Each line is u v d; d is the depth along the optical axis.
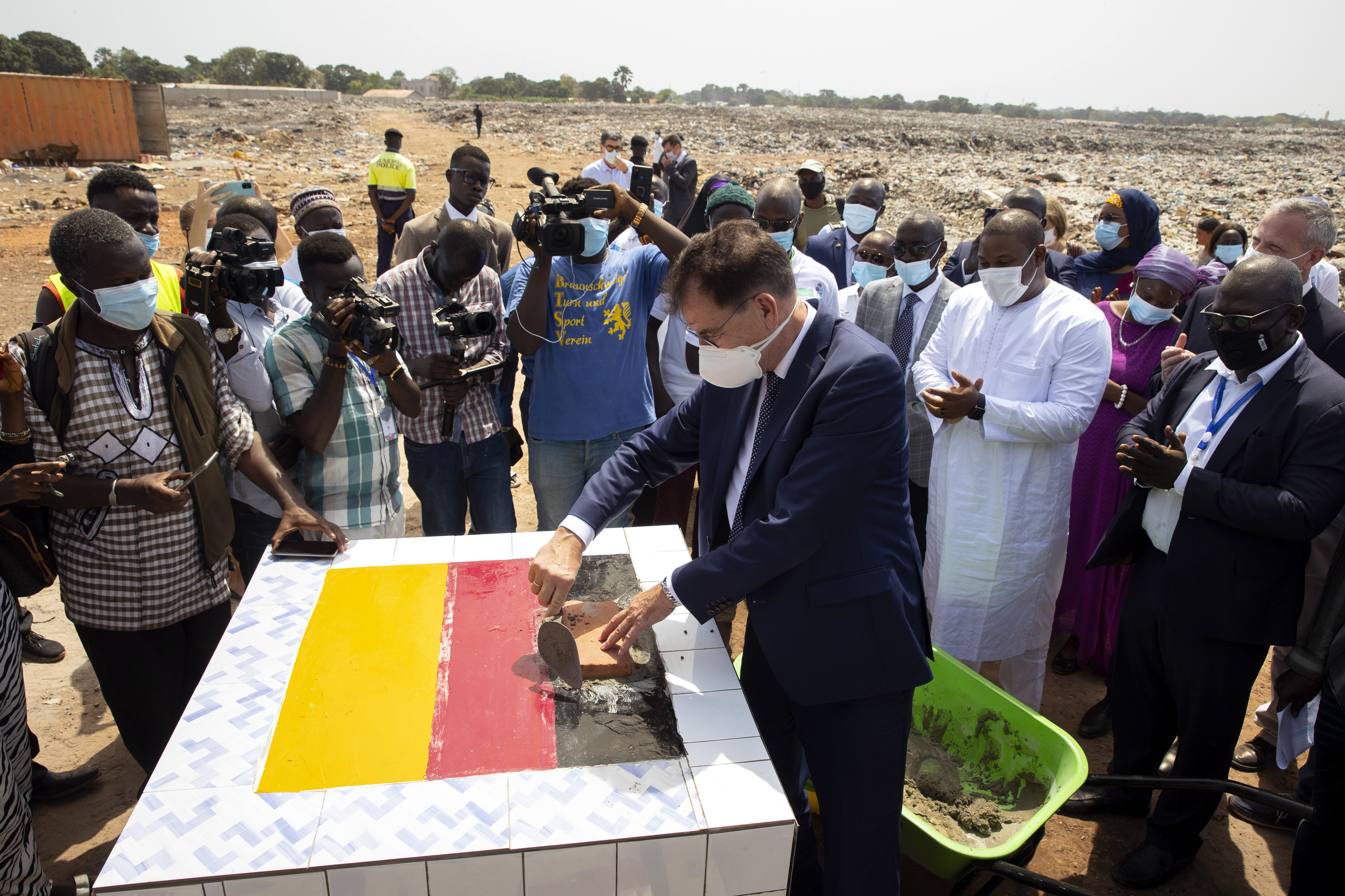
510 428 4.01
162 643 2.52
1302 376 2.30
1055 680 3.70
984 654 3.12
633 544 2.45
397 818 1.46
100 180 3.19
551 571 1.98
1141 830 2.86
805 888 2.31
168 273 3.30
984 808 2.59
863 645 1.91
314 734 1.64
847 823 2.04
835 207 6.66
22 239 11.80
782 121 47.00
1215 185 21.80
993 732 2.74
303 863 1.37
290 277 4.10
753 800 1.54
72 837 2.68
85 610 2.39
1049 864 2.69
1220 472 2.40
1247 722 3.40
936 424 3.52
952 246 12.49
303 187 17.09
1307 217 3.09
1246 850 2.78
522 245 9.01
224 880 1.34
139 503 2.22
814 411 1.86
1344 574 2.24
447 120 40.66
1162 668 2.65
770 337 1.83
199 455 2.42
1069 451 3.00
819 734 2.02
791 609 1.93
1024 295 2.98
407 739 1.64
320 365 2.75
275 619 2.01
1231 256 4.99
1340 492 2.22
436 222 5.62
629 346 3.55
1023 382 2.97
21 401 2.18
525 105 62.16
